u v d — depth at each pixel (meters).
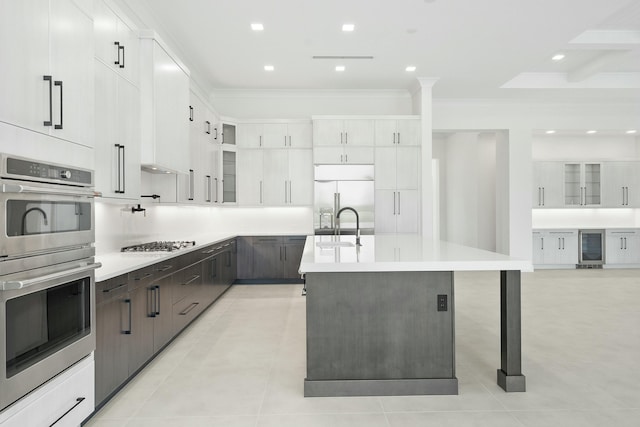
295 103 7.52
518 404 2.70
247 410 2.63
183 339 4.12
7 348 1.67
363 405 2.69
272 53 5.69
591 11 4.52
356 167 6.99
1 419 1.65
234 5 4.36
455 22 4.77
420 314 2.86
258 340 4.09
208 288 5.19
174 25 4.83
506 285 2.91
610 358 3.56
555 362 3.46
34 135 1.89
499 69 6.34
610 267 9.16
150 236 4.84
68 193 2.07
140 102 3.68
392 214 6.98
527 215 8.19
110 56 3.11
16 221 1.73
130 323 2.88
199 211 6.85
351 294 2.85
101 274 2.49
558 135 9.60
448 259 2.73
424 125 6.91
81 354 2.20
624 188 9.22
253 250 7.18
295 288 6.85
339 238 4.94
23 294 1.75
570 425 2.43
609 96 7.85
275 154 7.27
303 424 2.46
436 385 2.84
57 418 2.02
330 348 2.85
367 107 7.52
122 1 3.84
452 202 10.88
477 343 3.97
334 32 5.03
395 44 5.38
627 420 2.49
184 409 2.65
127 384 3.03
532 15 4.60
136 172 3.59
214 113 6.52
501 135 8.45
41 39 1.94
